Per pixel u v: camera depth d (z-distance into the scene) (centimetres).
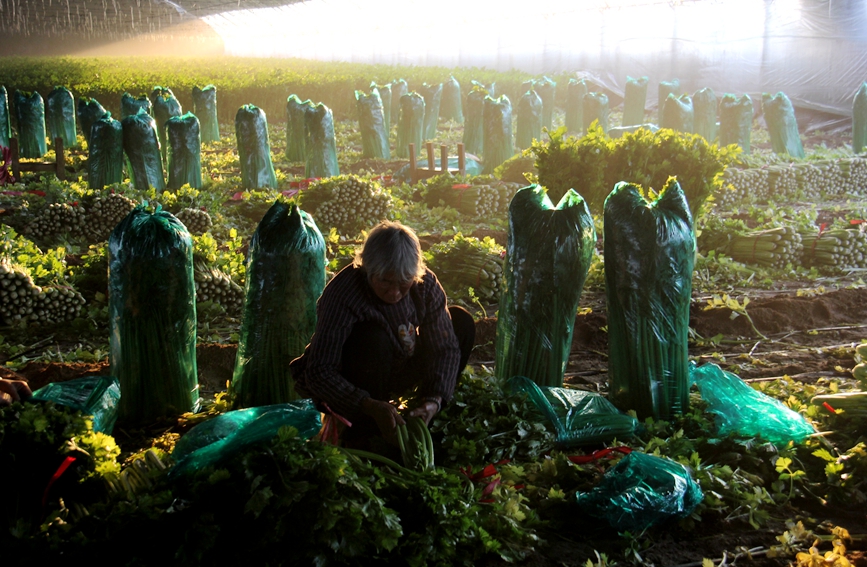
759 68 2411
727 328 625
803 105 2289
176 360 427
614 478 340
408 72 3086
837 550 303
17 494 311
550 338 439
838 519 340
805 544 317
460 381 421
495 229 1002
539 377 443
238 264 723
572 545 321
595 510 330
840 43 2173
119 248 409
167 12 5294
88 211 925
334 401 335
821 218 1098
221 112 2522
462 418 396
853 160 1323
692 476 350
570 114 2158
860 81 2139
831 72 2212
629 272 417
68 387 372
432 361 365
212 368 532
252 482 279
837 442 393
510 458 385
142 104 1742
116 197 933
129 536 276
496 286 723
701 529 332
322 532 272
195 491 284
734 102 1662
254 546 274
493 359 568
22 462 313
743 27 2438
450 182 1114
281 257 410
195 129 1229
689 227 421
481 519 314
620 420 406
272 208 424
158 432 416
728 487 350
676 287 417
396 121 2278
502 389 431
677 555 314
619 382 439
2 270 618
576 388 502
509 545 310
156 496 285
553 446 400
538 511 340
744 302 634
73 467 315
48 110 1803
